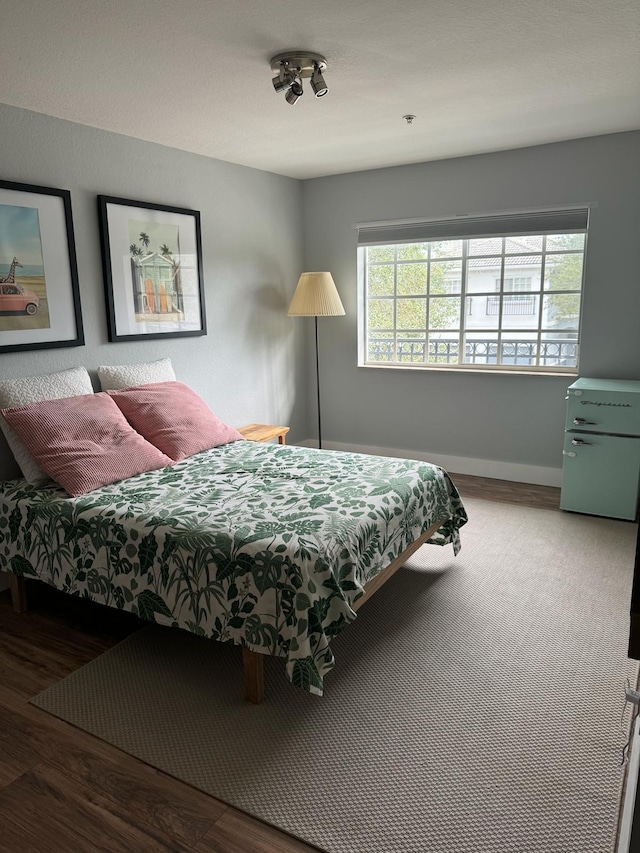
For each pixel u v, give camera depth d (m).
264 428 4.29
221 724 2.00
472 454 4.59
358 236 4.75
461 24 2.11
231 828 1.61
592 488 3.69
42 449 2.65
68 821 1.63
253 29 2.11
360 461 3.06
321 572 1.99
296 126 3.32
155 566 2.19
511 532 3.52
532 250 4.21
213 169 4.04
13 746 1.91
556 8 2.01
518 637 2.48
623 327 3.86
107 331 3.41
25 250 2.92
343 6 1.96
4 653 2.43
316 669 1.91
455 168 4.23
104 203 3.28
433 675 2.25
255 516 2.27
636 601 0.76
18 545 2.57
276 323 4.79
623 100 2.99
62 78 2.51
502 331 4.43
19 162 2.89
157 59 2.34
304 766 1.81
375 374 4.90
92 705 2.10
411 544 2.69
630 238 3.74
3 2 1.86
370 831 1.59
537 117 3.27
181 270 3.83
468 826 1.60
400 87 2.75
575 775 1.77
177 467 2.98
